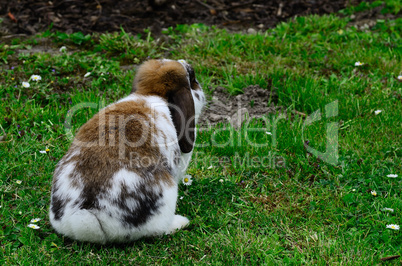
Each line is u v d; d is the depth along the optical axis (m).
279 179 4.67
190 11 8.17
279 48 7.09
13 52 6.68
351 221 4.02
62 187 3.48
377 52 6.97
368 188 4.43
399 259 3.60
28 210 4.07
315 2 8.52
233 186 4.51
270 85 6.21
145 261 3.55
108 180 3.41
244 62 6.73
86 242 3.69
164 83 4.01
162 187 3.58
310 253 3.69
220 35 7.39
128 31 7.57
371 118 5.60
